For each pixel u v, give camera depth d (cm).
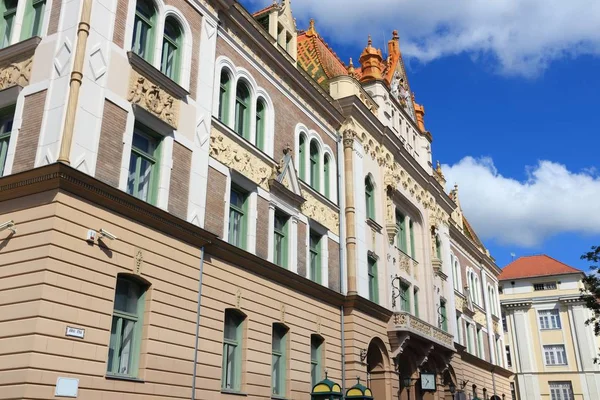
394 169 3228
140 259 1478
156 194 1608
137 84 1585
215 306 1736
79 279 1302
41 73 1445
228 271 1831
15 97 1462
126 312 1452
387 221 3011
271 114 2259
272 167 2194
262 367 1906
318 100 2614
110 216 1416
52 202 1290
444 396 3347
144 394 1419
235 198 2008
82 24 1440
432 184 3734
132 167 1566
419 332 2902
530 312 6438
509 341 6488
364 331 2541
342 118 2784
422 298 3384
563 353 6159
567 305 6259
